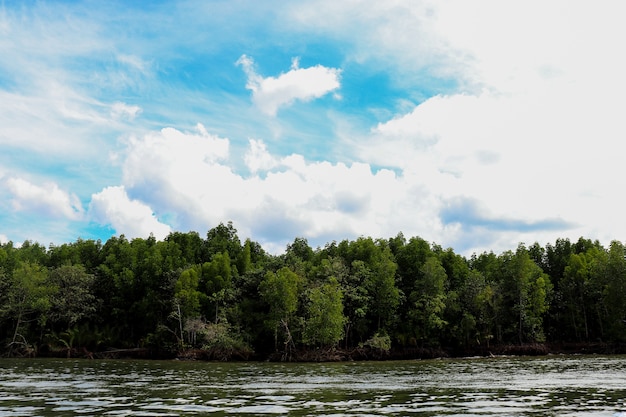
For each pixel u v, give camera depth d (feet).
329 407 71.77
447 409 69.46
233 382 120.67
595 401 77.71
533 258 376.48
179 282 277.23
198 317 272.31
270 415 63.52
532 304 302.86
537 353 292.61
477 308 300.81
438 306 286.66
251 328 279.49
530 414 64.18
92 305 298.97
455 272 337.72
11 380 122.93
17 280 277.64
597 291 305.32
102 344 289.53
